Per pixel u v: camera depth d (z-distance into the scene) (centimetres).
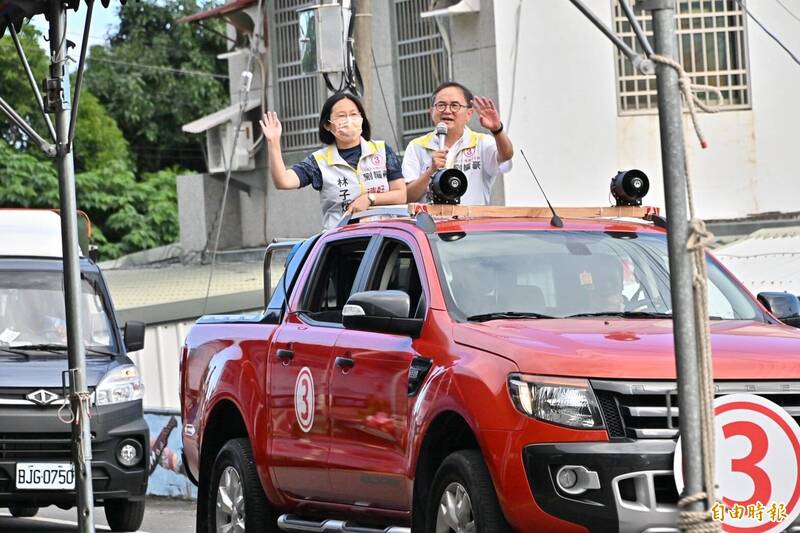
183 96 5500
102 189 4931
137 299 2742
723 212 2558
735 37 2567
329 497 1087
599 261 1041
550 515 838
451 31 2667
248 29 3281
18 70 4788
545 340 887
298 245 1226
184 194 3444
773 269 2059
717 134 2556
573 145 2569
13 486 1602
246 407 1185
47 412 1612
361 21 1906
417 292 1029
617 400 843
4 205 4631
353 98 1349
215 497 1243
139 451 1675
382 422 999
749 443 773
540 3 2567
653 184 2562
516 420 852
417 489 949
